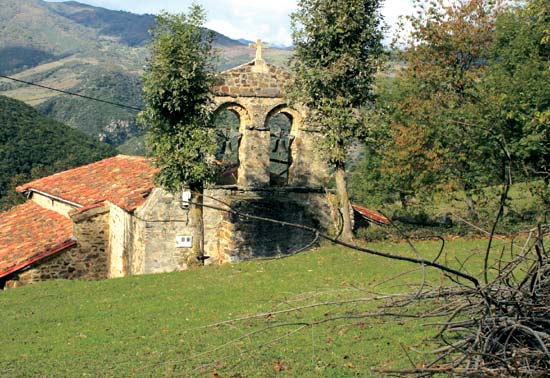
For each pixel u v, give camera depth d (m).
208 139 22.44
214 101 24.06
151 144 22.66
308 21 22.44
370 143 23.78
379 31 22.81
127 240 25.48
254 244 24.81
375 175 40.19
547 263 7.55
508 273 7.45
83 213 26.80
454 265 19.56
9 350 16.06
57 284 22.91
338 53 22.55
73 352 15.52
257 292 19.52
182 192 23.14
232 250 24.52
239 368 13.34
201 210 23.75
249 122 25.09
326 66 22.86
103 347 15.70
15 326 18.11
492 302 7.07
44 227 29.55
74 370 14.17
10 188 49.78
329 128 23.08
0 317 19.14
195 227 23.75
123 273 25.88
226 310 17.89
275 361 13.56
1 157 52.34
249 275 21.73
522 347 6.86
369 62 22.73
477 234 24.58
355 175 43.78
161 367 13.79
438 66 35.00
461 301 7.80
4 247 27.72
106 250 27.38
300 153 26.06
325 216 26.17
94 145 59.88
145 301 19.77
